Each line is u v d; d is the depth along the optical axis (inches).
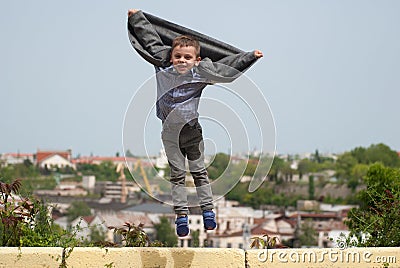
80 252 248.8
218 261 253.3
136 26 255.0
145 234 305.9
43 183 6358.3
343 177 6471.5
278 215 4653.1
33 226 303.9
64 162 7327.8
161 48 251.9
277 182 6245.1
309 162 6742.1
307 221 4146.2
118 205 4987.7
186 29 257.9
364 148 6599.4
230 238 3346.5
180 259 252.1
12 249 246.2
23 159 6737.2
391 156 6525.6
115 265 249.8
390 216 312.7
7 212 285.4
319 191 6274.6
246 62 243.3
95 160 7490.2
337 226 4099.4
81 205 4741.6
